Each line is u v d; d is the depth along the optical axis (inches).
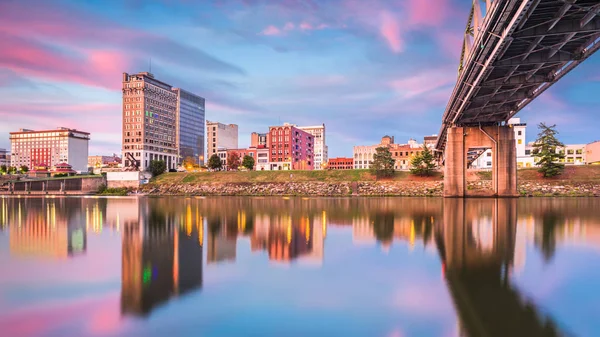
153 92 7416.3
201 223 1434.5
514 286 598.5
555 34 1417.3
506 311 492.1
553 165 3294.8
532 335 422.9
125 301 534.0
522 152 5378.9
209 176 4756.4
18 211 2073.1
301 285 607.2
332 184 3855.8
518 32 1402.6
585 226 1272.1
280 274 675.4
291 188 3919.8
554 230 1186.0
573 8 1322.6
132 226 1359.5
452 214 1684.3
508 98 2327.8
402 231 1181.7
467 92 2290.8
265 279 643.5
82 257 823.7
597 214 1646.2
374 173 3986.2
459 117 2869.1
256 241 1018.7
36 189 5019.7
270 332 430.0
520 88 2150.6
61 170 6378.0
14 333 428.5
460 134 2982.3
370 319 466.6
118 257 823.7
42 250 906.1
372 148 7234.3
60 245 975.6
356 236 1091.3
